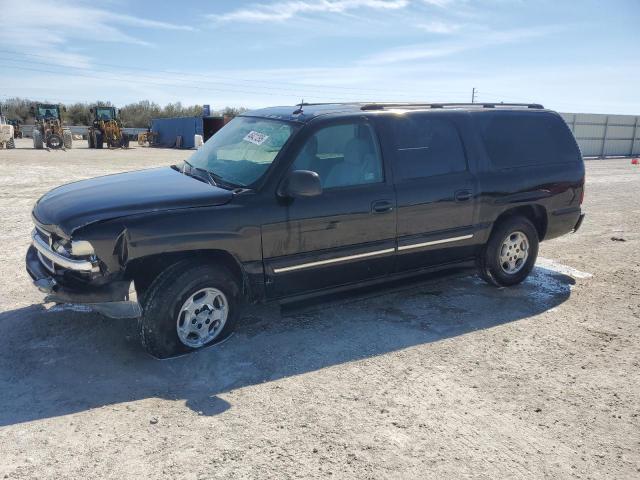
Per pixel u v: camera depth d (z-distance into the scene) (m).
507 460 2.96
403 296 5.53
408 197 4.80
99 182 4.60
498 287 5.81
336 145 4.51
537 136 5.87
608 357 4.27
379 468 2.84
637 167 23.89
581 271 6.62
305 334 4.50
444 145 5.14
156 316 3.84
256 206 4.08
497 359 4.18
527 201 5.63
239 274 4.30
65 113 75.12
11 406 3.29
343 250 4.54
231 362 3.96
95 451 2.89
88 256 3.64
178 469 2.76
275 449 2.96
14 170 17.11
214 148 5.02
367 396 3.56
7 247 6.87
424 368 3.98
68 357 3.94
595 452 3.06
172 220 3.78
